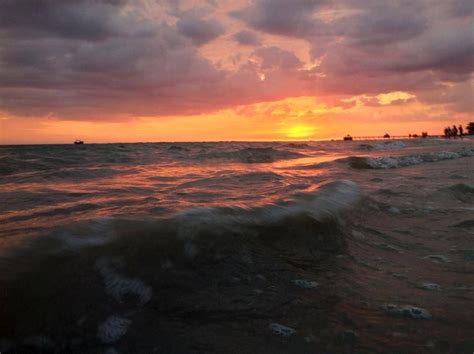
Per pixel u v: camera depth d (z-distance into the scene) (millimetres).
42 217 3992
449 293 2861
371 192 6617
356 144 32219
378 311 2572
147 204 4684
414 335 2271
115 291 2525
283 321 2430
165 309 2463
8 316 2193
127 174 8781
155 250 2986
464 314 2527
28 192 5789
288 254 3434
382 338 2242
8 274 2451
